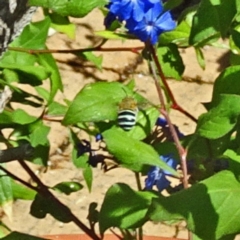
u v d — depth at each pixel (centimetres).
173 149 31
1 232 34
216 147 31
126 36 32
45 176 60
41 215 36
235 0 28
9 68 33
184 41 34
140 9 29
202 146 31
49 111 37
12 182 37
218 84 30
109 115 29
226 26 28
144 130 31
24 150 29
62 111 37
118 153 29
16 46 35
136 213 28
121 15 29
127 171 61
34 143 35
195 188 26
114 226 28
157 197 26
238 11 28
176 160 31
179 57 34
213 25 28
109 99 29
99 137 35
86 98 29
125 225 28
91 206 35
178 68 34
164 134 33
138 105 31
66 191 37
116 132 29
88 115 29
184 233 56
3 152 28
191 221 26
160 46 34
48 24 35
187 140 31
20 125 36
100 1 28
